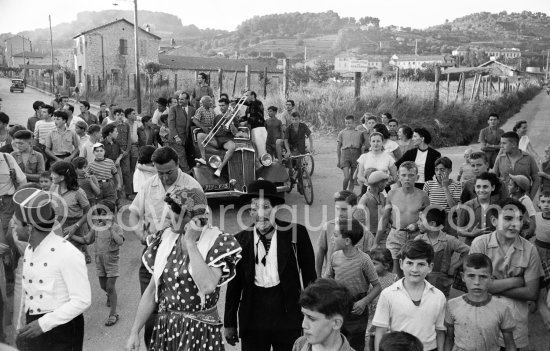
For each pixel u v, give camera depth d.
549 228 5.61
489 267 4.09
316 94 23.77
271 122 11.96
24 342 3.94
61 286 3.95
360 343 4.67
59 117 10.18
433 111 22.00
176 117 10.96
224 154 10.32
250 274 4.26
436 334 4.07
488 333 4.08
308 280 4.39
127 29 63.41
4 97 48.94
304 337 3.11
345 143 10.93
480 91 36.03
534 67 89.25
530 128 26.09
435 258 5.17
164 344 3.79
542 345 5.37
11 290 5.54
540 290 4.87
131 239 9.14
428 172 7.91
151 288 3.99
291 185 11.89
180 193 3.68
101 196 9.41
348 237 4.54
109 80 57.59
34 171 8.24
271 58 80.12
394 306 4.02
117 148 11.07
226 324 4.42
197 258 3.65
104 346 5.64
